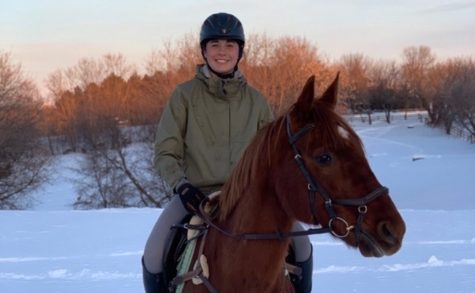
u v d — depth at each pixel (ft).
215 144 11.32
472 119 161.17
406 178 100.73
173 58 102.99
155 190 89.40
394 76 275.39
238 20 11.51
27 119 95.71
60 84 173.37
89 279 24.29
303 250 11.20
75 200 95.76
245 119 11.40
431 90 215.72
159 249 11.07
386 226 8.22
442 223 37.09
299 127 9.02
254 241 9.50
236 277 9.66
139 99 118.83
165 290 11.10
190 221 10.79
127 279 24.16
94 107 131.95
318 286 22.20
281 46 98.78
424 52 274.16
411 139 173.99
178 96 11.37
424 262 25.86
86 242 32.45
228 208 9.98
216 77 11.12
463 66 205.98
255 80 91.76
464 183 91.45
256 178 9.49
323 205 8.56
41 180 96.22
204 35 11.30
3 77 94.63
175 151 11.31
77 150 134.72
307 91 8.96
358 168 8.48
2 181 92.27
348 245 8.61
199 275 10.07
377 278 23.27
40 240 33.35
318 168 8.61
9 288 23.06
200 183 11.39
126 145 94.84
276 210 9.40
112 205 90.38
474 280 22.79
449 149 146.30
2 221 40.27
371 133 195.83
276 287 9.80
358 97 251.19
